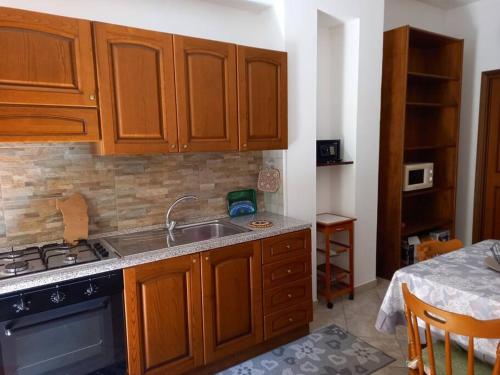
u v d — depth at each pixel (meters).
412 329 1.59
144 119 2.03
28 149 2.00
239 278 2.25
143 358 1.94
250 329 2.34
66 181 2.13
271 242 2.37
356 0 3.00
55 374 1.70
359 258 3.35
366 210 3.34
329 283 3.03
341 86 3.23
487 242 2.30
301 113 2.80
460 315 1.27
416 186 3.58
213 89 2.26
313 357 2.41
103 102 1.88
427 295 1.69
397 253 3.49
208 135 2.28
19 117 1.67
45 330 1.65
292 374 2.24
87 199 2.22
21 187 2.00
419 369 1.50
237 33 2.73
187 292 2.05
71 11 2.10
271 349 2.50
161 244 2.20
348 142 3.23
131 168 2.36
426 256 2.13
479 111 4.00
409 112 3.97
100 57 1.85
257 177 2.95
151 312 1.93
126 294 1.84
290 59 2.68
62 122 1.78
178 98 2.12
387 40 3.36
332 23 3.12
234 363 2.33
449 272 1.78
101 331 1.80
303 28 2.73
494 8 3.80
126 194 2.36
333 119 3.34
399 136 3.35
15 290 1.56
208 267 2.11
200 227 2.63
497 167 3.98
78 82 1.81
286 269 2.47
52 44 1.72
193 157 2.61
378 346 2.51
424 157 4.16
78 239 2.11
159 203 2.50
